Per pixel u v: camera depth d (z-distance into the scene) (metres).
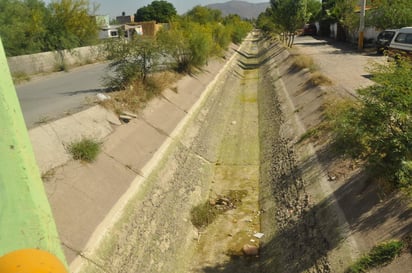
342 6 39.69
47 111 11.77
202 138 16.03
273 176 12.28
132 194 9.62
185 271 8.59
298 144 12.80
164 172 11.69
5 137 1.22
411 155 6.54
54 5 30.34
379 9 28.91
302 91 18.12
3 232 1.21
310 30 54.84
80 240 7.31
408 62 7.11
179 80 20.62
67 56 27.03
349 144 9.11
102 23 42.59
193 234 9.92
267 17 60.28
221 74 28.44
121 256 7.73
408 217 6.17
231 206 11.30
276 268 8.08
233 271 8.53
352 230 6.95
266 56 39.47
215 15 69.62
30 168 1.27
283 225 9.27
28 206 1.25
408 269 5.38
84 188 8.65
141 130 12.96
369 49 29.02
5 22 25.14
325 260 6.88
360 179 8.08
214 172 13.82
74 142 9.78
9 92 1.25
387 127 6.67
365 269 5.95
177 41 21.78
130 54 15.55
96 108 12.15
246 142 16.52
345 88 15.25
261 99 23.36
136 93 14.92
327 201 8.47
